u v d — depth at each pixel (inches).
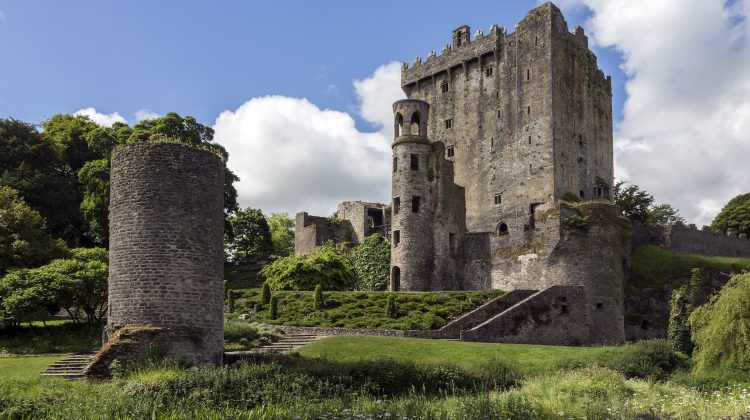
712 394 1128.8
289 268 2440.9
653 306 2600.9
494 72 3189.0
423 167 2701.8
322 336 1819.6
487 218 3102.9
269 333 1779.0
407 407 958.4
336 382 1128.8
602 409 959.6
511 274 2536.9
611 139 3353.8
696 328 1446.9
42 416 908.6
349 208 3553.2
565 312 2063.2
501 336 1898.4
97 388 1028.5
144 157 1211.2
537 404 987.9
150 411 915.4
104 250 2137.1
